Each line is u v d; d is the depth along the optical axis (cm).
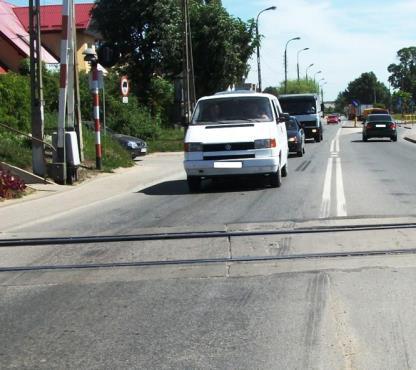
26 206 1205
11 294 621
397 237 800
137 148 2408
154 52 3850
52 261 750
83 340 491
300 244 783
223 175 1348
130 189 1473
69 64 1642
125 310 559
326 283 614
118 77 3641
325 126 8056
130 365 439
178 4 3900
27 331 516
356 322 507
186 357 450
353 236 817
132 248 801
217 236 850
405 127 6400
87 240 852
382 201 1128
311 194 1260
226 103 1445
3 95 1841
